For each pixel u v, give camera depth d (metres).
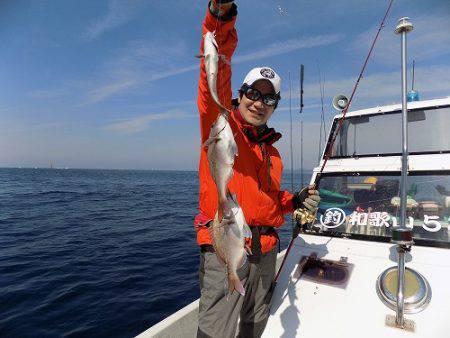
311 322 1.49
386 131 2.11
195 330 1.79
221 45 1.28
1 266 5.20
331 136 2.28
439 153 1.90
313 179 2.20
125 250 6.35
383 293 1.48
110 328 3.23
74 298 3.95
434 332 1.31
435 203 1.78
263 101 1.46
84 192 22.56
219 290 1.35
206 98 1.25
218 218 1.11
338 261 1.71
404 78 1.43
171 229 8.86
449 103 1.96
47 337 3.06
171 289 4.27
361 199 1.98
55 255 5.91
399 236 1.33
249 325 1.54
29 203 14.84
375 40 1.79
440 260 1.54
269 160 1.58
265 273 1.55
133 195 21.27
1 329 3.20
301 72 2.21
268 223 1.54
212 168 1.10
